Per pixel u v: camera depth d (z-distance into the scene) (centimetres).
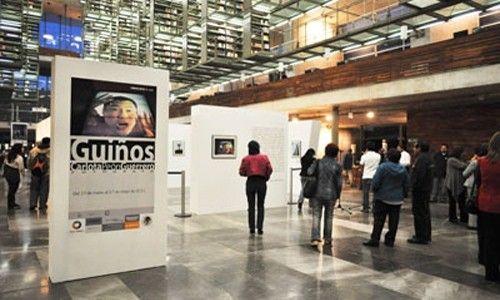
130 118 488
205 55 1822
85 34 2680
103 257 466
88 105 457
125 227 481
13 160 946
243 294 406
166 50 2177
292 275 469
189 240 646
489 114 1263
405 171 612
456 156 835
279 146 1067
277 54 1838
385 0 1511
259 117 1024
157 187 508
